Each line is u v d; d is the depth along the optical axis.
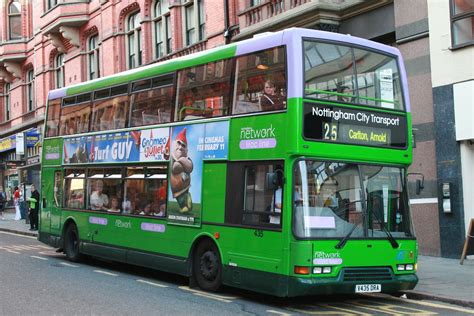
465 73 13.85
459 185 13.91
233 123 9.92
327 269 8.66
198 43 23.05
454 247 14.00
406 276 9.48
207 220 10.28
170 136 11.41
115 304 9.07
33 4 38.00
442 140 14.29
